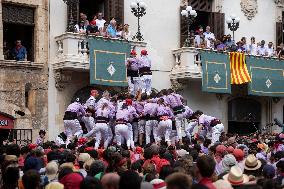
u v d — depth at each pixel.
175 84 56.06
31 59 49.41
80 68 48.75
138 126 44.06
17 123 47.31
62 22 50.62
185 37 57.56
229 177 18.05
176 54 56.25
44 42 49.44
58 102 49.75
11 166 18.75
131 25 54.88
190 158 22.98
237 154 25.36
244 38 58.97
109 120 41.50
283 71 60.56
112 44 50.38
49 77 49.47
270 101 62.66
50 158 24.52
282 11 65.06
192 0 59.31
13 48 48.47
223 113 59.75
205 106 58.50
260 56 58.91
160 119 42.53
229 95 60.12
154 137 43.16
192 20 55.16
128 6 54.91
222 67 56.12
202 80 54.84
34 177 15.63
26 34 49.66
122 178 14.02
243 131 62.22
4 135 48.00
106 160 22.92
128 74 48.53
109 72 49.69
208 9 60.38
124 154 25.97
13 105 47.28
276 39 64.12
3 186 17.52
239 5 62.00
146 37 55.56
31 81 48.41
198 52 55.47
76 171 19.05
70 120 41.56
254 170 21.44
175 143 42.50
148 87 48.06
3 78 46.81
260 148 34.38
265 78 58.94
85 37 49.12
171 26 57.28
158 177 21.09
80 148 29.81
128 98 42.78
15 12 48.38
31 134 47.94
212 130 46.34
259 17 63.22
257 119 62.72
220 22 60.22
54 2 50.25
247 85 59.00
